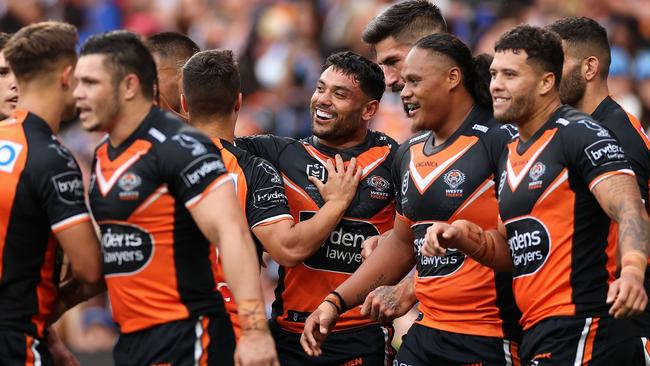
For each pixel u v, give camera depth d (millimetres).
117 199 16156
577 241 16672
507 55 17156
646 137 19859
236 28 47625
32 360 16797
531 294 17047
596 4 45812
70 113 17359
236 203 16141
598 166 16344
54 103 17031
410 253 19828
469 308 18531
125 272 16359
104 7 49000
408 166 19266
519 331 18375
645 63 44875
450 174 18500
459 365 18547
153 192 16078
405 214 19297
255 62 45969
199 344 16359
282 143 21016
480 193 18359
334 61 20547
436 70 18688
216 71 19672
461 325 18609
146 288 16312
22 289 16672
